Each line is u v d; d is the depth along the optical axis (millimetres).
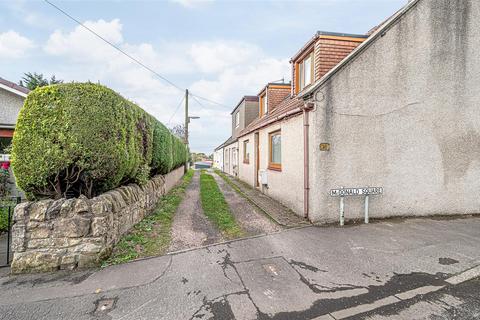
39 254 3180
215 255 3689
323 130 5297
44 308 2410
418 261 3438
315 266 3316
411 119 5688
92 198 3555
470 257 3553
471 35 5941
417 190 5773
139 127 5254
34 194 3615
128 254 3637
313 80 6676
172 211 6465
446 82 5840
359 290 2727
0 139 9383
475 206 6047
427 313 2332
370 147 5512
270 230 4910
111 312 2355
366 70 5438
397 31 5539
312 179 5406
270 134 8789
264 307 2422
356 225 5180
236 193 9750
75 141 3361
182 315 2309
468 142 6000
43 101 3355
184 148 18047
